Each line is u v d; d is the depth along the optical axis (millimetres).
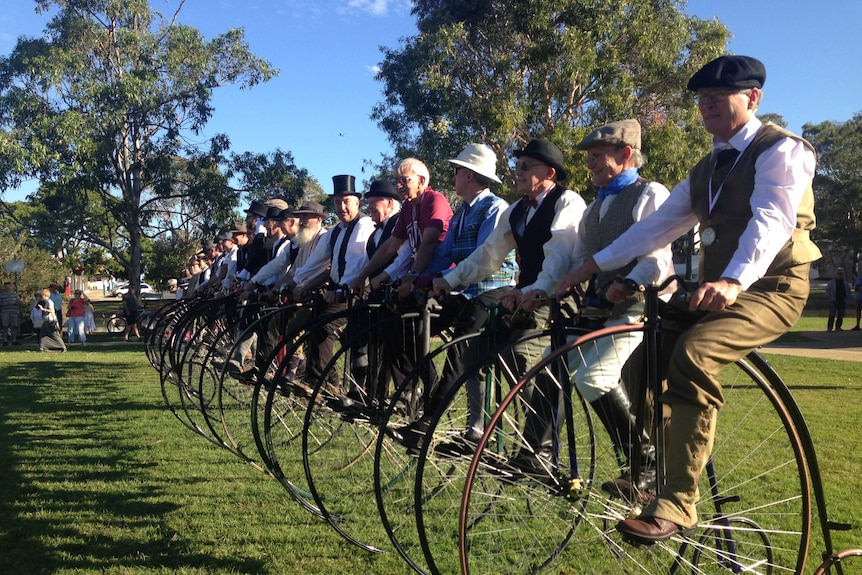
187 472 4594
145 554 3244
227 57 20500
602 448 2811
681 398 2158
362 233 4684
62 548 3322
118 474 4566
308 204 5648
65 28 19281
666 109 16703
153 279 24297
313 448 4914
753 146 2244
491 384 3088
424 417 3102
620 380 2699
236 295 5504
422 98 16859
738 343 2162
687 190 2467
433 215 3906
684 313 2336
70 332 17594
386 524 2678
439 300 3268
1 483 4379
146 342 7879
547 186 3166
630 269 2820
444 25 16609
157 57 20016
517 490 2994
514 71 15586
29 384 8898
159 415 6586
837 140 38562
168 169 20297
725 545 2863
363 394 3555
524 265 3227
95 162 18766
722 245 2277
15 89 18641
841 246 39844
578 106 16406
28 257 20703
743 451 4285
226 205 20422
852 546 3193
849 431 5391
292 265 5434
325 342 4094
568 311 2826
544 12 14984
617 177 2986
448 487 3754
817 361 10195
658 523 2133
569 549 3066
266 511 3809
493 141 15750
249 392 5773
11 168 18094
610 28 14875
